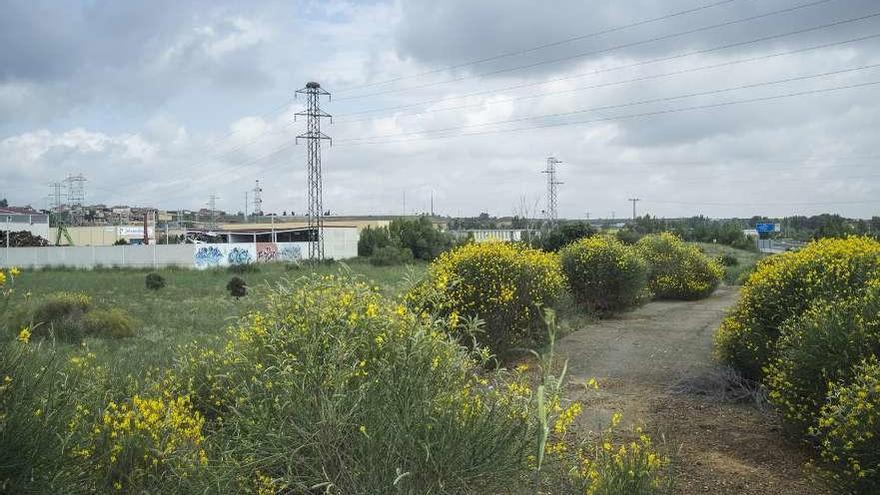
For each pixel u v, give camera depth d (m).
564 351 10.73
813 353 5.73
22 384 3.34
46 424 3.27
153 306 24.05
